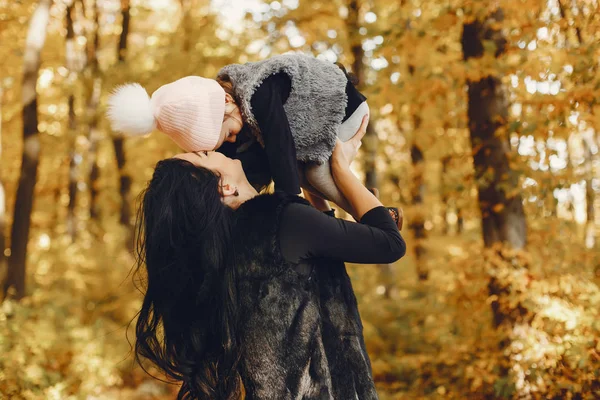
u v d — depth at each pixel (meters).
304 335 1.46
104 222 13.09
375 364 7.16
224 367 1.51
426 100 5.97
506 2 5.01
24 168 7.63
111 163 16.34
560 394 4.88
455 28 5.96
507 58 5.21
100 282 10.01
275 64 1.62
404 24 6.20
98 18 13.80
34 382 6.02
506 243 5.49
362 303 9.18
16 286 7.45
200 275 1.54
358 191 1.62
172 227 1.53
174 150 11.73
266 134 1.59
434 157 7.75
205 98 1.58
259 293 1.48
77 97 11.78
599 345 4.75
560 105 4.88
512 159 5.38
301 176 1.73
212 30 10.65
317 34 9.46
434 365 6.36
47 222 18.23
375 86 6.07
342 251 1.50
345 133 1.74
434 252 9.19
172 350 1.59
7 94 12.83
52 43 13.44
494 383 5.27
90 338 7.04
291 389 1.45
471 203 6.14
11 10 9.91
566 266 5.29
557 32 4.94
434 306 7.50
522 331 5.26
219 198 1.54
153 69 10.42
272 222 1.49
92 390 6.64
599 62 4.74
